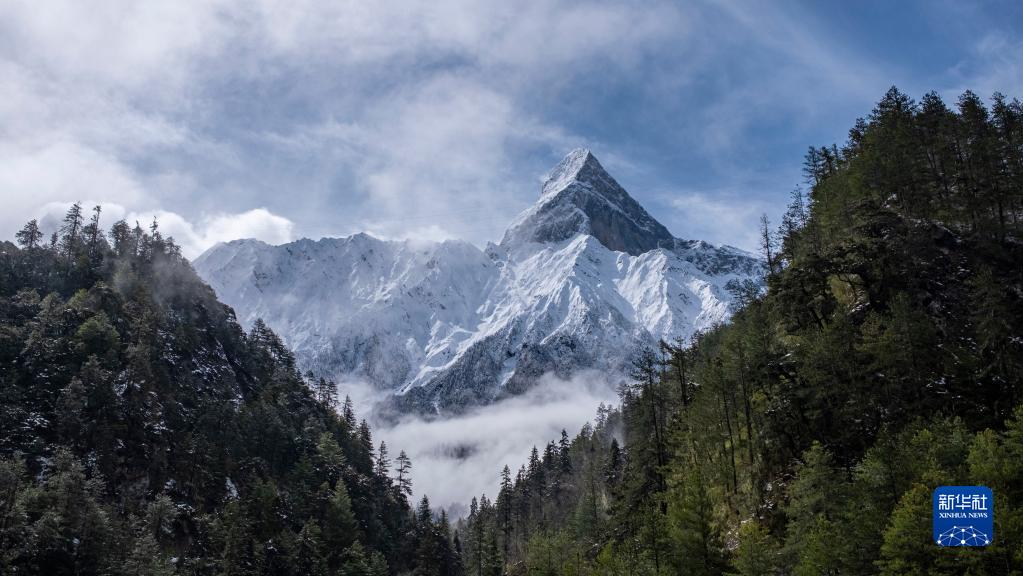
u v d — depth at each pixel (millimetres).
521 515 172250
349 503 147750
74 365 143750
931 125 80250
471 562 134500
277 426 170000
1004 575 34531
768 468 63969
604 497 118125
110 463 128250
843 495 45531
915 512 36969
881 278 67312
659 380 88375
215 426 158500
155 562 101875
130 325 169625
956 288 64250
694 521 54219
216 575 115812
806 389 59875
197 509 133125
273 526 137500
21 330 148875
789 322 71312
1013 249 67688
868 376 57344
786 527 53031
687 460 78875
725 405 71125
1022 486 37781
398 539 166500
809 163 101938
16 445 120312
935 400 53000
